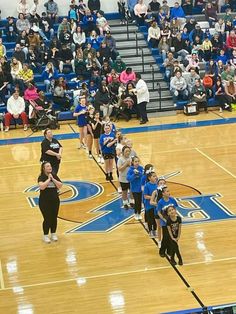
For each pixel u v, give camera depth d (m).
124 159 12.84
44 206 11.48
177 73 22.45
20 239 11.98
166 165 16.14
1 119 21.09
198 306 8.97
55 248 11.45
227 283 9.69
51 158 13.23
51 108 21.23
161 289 9.59
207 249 11.03
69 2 26.36
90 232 12.12
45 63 23.45
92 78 22.36
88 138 17.06
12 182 15.48
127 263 10.64
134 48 25.06
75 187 14.80
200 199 13.60
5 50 23.39
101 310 9.05
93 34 24.39
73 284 9.96
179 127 20.39
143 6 26.09
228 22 25.52
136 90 21.09
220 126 20.28
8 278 10.31
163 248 10.73
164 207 10.32
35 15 25.11
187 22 25.45
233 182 14.64
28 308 9.23
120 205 13.50
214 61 23.81
